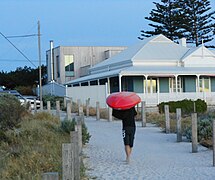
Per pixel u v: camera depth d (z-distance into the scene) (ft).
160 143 60.95
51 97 148.36
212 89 152.05
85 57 208.95
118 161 46.50
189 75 146.30
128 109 45.52
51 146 48.29
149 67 145.89
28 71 267.18
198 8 228.02
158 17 231.71
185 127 71.05
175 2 230.07
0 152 41.47
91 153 51.98
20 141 49.78
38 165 37.73
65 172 27.04
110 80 156.25
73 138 33.94
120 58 162.09
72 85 180.24
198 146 56.90
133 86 143.95
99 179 36.94
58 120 79.97
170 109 109.29
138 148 56.24
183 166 43.01
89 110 112.27
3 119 55.01
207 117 75.36
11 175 34.60
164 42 164.14
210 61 155.33
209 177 37.06
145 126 82.84
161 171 40.42
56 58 213.25
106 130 78.23
